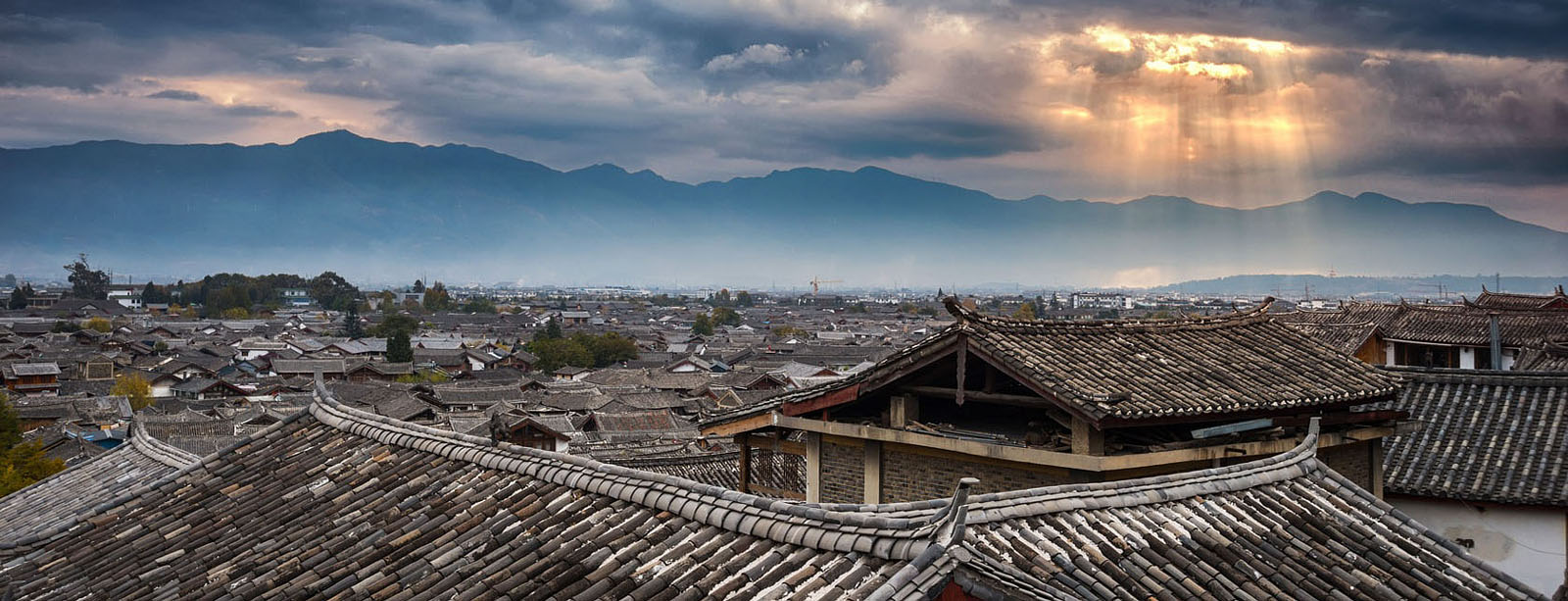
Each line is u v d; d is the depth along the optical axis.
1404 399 19.58
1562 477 16.72
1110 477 12.78
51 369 94.25
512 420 59.47
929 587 7.06
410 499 10.72
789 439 18.16
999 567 7.42
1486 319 42.06
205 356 121.12
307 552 10.01
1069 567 8.23
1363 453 16.14
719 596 7.76
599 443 61.38
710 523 8.89
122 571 10.54
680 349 156.38
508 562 9.06
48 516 15.82
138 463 17.94
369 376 110.00
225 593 9.52
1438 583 9.80
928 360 14.47
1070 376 13.21
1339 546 10.06
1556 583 16.44
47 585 10.53
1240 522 10.09
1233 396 13.63
